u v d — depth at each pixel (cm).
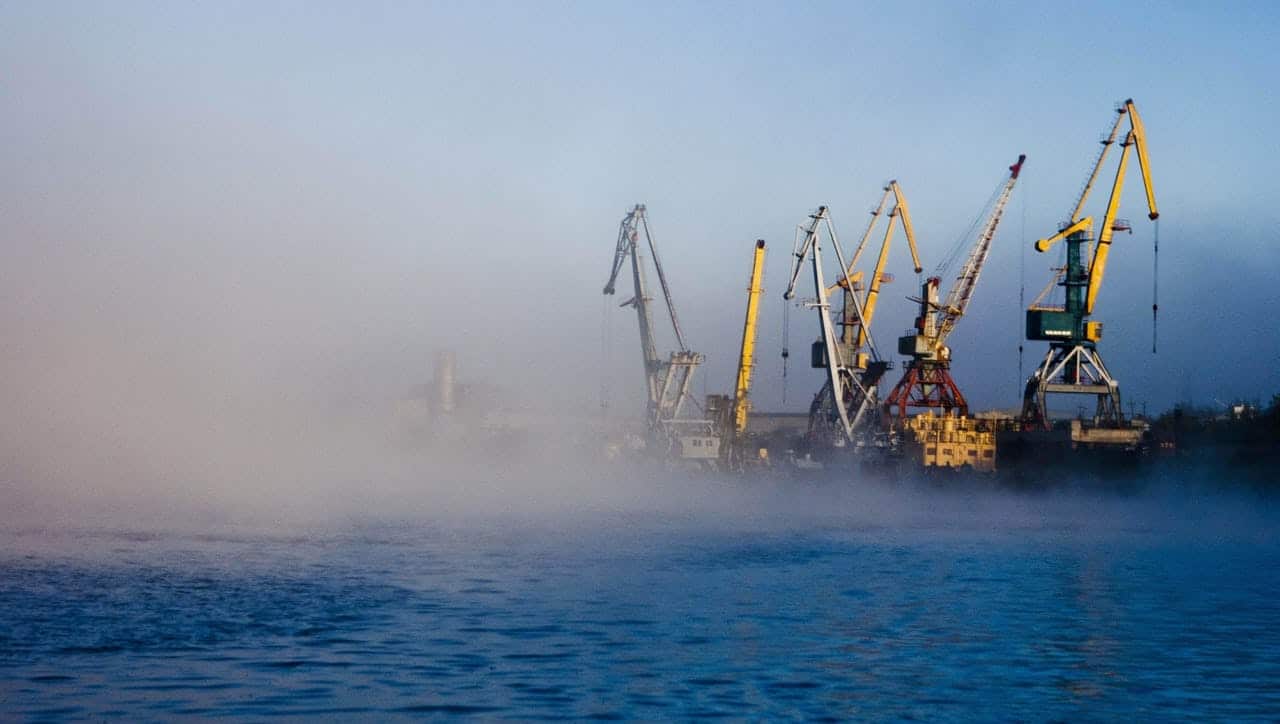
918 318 17075
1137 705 3172
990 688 3322
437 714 2853
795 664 3572
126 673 3238
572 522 10200
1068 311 16088
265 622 4138
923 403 17175
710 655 3678
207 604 4569
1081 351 16125
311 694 3030
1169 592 5859
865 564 6975
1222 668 3712
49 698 2942
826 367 17275
